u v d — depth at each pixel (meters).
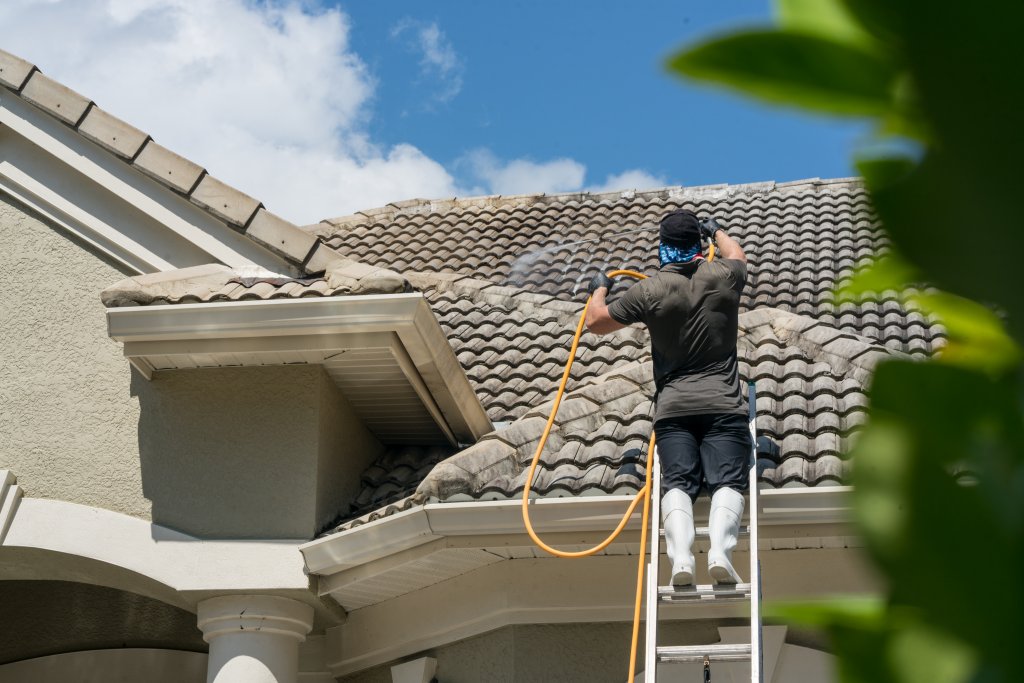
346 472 8.13
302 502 7.58
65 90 8.33
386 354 7.56
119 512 7.71
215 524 7.59
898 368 0.74
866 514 0.74
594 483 6.84
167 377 7.96
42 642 9.38
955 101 0.68
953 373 0.74
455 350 10.44
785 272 11.88
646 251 12.84
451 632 7.53
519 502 6.81
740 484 6.06
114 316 7.48
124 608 9.41
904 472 0.73
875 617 0.74
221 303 7.40
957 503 0.72
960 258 0.70
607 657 7.16
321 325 7.36
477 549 7.09
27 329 8.18
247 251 7.97
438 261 13.37
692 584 5.76
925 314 0.87
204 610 7.50
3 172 8.46
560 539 6.99
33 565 7.96
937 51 0.68
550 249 13.02
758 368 7.91
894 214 0.71
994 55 0.68
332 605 7.70
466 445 8.73
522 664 7.26
